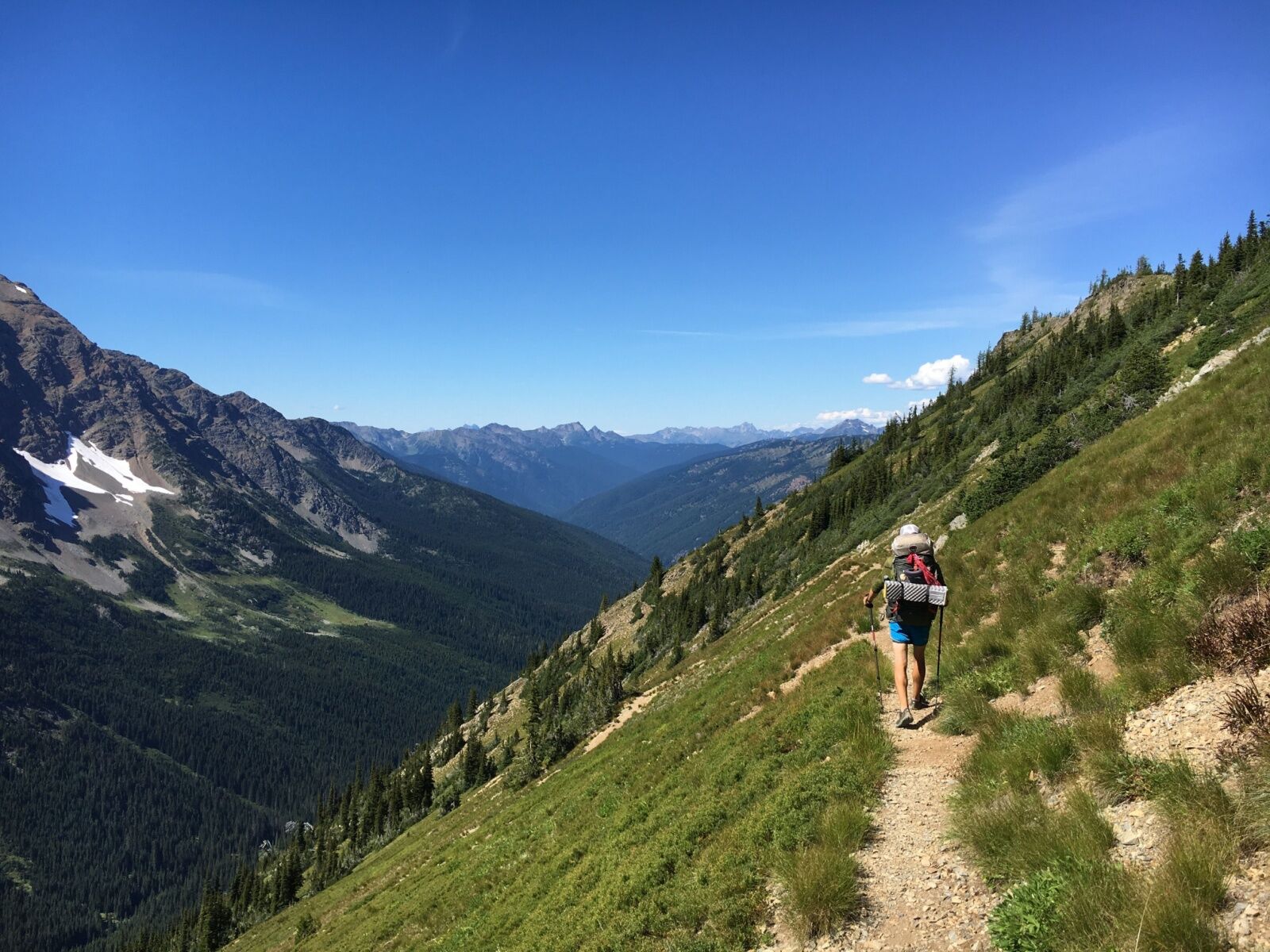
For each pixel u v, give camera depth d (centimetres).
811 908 704
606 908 1102
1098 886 518
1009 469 3272
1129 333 9731
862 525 7406
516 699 17312
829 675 1577
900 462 12962
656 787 1741
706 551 16475
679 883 995
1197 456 1438
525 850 2220
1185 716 699
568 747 5088
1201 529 1041
